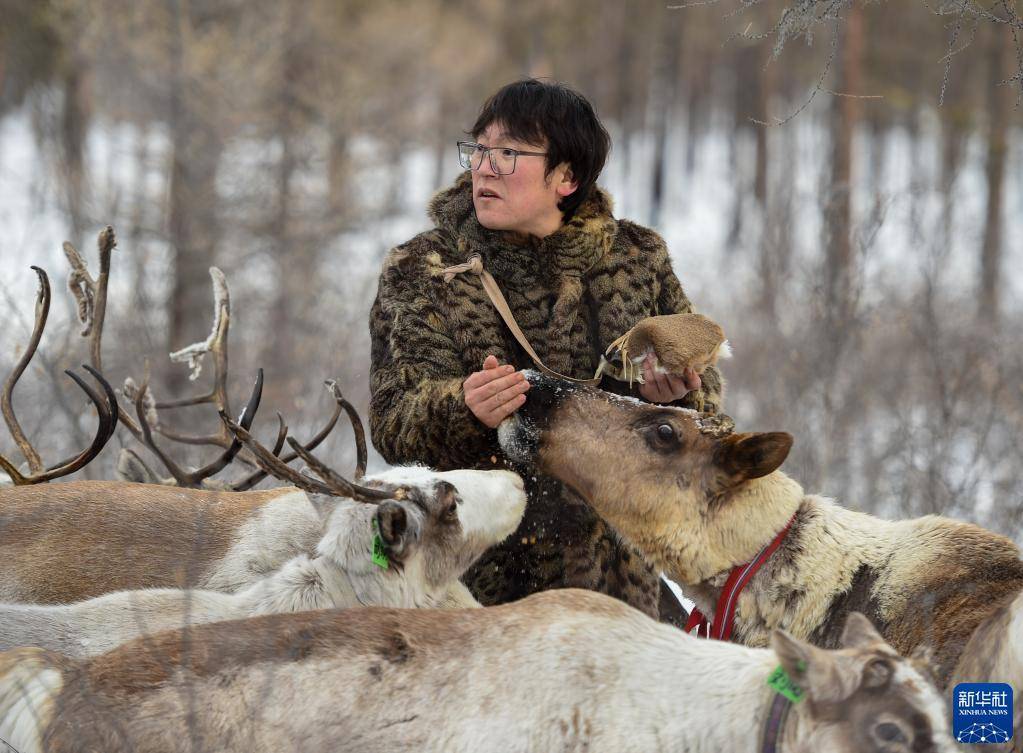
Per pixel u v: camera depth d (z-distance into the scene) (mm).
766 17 44188
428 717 4289
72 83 28344
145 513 6750
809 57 43688
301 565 5574
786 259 17734
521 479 6227
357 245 26484
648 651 4434
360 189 26641
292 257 21109
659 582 6797
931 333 13773
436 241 6496
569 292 6402
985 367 13836
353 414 6121
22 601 6398
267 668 4363
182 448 10781
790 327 16109
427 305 6328
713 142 68938
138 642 4527
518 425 6043
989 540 5422
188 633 4527
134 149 23641
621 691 4297
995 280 22203
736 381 16703
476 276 6355
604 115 54750
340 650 4445
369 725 4289
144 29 23719
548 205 6375
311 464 5293
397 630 4535
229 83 23312
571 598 4656
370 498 5480
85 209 21562
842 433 12406
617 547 6516
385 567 5508
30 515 6688
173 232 20312
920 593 5320
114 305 18391
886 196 14344
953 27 6680
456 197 6527
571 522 6418
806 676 4012
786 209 18547
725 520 5730
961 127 35344
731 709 4195
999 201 34875
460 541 5801
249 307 19828
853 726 3980
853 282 14008
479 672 4371
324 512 5758
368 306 18203
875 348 15180
